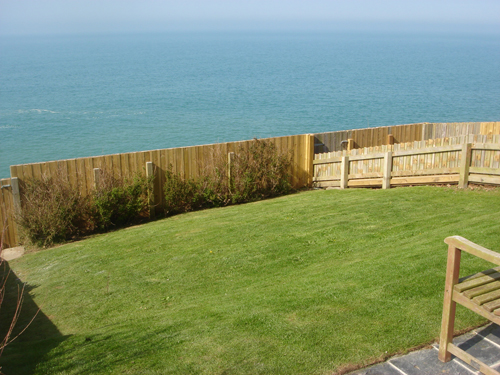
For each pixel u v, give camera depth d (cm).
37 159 2736
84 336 528
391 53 15188
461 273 558
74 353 472
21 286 777
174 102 4884
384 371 388
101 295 684
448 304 385
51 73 8319
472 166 1047
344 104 4588
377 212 947
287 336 453
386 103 4606
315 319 484
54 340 529
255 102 4816
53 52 17462
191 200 1202
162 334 495
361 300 520
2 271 859
